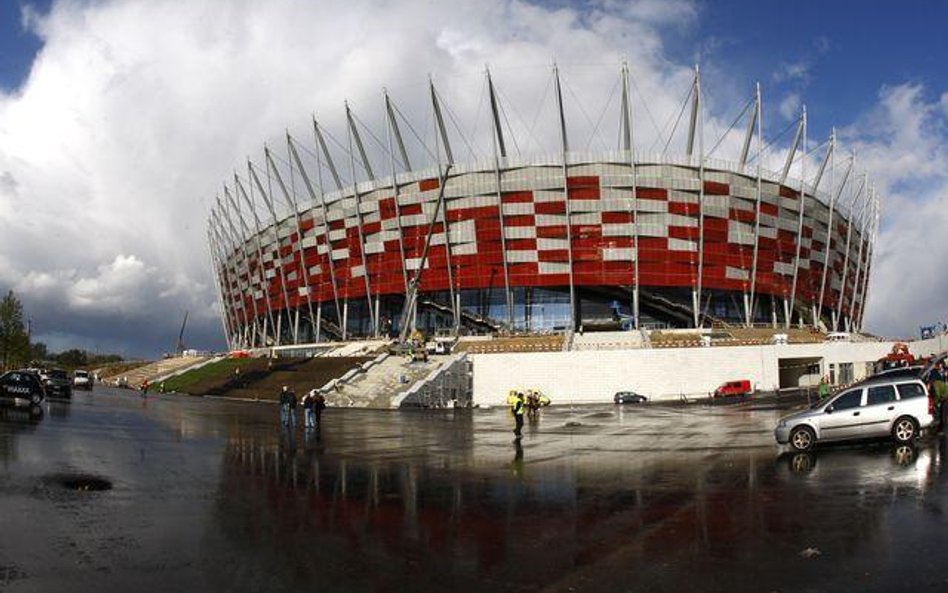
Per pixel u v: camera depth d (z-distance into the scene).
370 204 98.62
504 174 93.56
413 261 96.69
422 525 11.08
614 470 17.73
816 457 18.20
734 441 24.58
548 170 92.50
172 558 8.80
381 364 69.19
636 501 13.10
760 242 95.56
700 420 36.78
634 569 8.48
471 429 33.19
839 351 68.56
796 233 98.19
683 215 92.69
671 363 68.06
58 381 49.44
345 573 8.32
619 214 92.19
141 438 24.47
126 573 8.09
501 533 10.50
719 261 93.94
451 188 94.75
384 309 101.94
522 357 69.19
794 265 98.06
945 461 16.11
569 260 92.19
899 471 15.09
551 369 68.69
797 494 13.12
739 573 8.20
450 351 76.81
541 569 8.54
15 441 20.41
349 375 63.59
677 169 92.88
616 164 92.38
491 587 7.85
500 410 53.75
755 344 72.56
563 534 10.40
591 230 92.50
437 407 59.75
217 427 31.58
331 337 107.00
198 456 20.05
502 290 96.56
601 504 12.87
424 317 99.94
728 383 64.94
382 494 14.17
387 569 8.52
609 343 79.50
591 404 62.06
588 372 68.31
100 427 27.64
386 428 34.00
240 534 10.23
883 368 50.75
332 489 14.76
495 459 20.69
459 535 10.37
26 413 31.75
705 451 21.50
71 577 7.86
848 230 108.00
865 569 8.16
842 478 14.66
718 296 97.69
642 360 68.12
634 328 91.75
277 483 15.46
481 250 94.06
